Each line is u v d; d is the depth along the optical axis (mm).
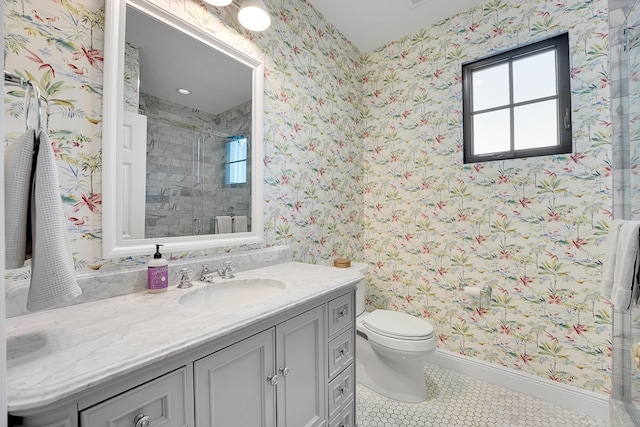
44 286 636
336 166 2148
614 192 1442
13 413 466
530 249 1724
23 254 641
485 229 1875
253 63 1530
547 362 1671
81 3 957
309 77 1912
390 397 1707
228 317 817
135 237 1088
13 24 832
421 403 1654
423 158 2141
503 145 1876
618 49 1438
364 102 2459
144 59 1118
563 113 1655
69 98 930
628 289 1074
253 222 1543
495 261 1836
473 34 1935
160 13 1158
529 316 1725
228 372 806
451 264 2006
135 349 623
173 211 1213
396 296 2262
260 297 1268
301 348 1058
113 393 578
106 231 999
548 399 1650
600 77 1532
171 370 673
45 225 644
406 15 2025
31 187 653
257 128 1546
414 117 2189
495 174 1842
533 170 1717
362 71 2457
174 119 1217
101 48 1001
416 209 2170
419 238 2152
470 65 1981
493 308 1843
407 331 1630
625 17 1419
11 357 583
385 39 2295
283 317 975
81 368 544
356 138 2375
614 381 1441
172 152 1209
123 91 1049
